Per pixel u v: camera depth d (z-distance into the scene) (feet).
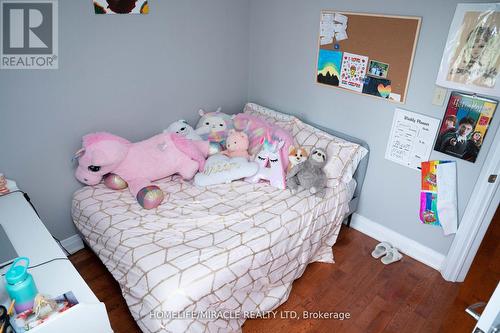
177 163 7.30
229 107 9.74
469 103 6.04
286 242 6.14
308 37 8.00
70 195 7.26
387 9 6.58
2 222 5.03
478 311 6.33
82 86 6.68
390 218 7.98
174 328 4.70
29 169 6.52
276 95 9.34
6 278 3.49
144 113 7.86
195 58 8.32
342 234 8.54
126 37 6.95
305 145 7.81
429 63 6.34
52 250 4.52
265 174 7.28
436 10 5.99
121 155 6.84
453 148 6.48
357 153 7.64
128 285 5.21
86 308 3.56
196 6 7.84
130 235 5.72
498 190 6.12
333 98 8.07
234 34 8.93
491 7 5.38
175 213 6.39
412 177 7.26
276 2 8.34
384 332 5.97
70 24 6.17
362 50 7.14
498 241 8.59
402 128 7.07
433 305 6.53
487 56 5.62
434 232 7.29
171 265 5.07
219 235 5.77
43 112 6.36
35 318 3.45
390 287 6.92
